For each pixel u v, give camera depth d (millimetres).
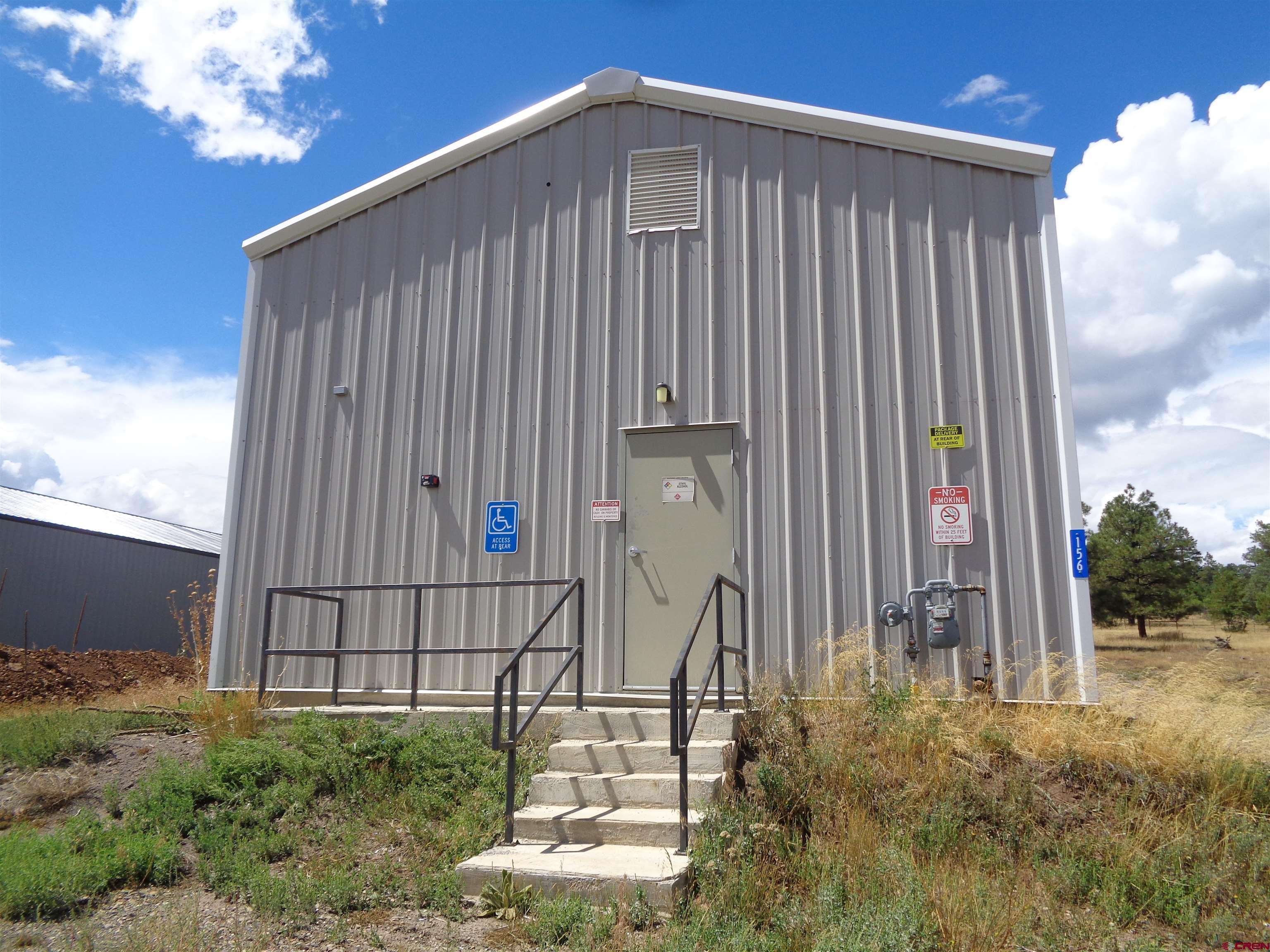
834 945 3629
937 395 7223
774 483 7441
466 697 7719
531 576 7867
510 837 5059
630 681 7414
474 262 8656
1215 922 4270
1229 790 5391
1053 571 6727
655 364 7926
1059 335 7020
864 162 7754
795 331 7637
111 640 21188
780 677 6824
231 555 8734
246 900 4574
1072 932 4191
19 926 4281
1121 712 6117
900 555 7047
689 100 8242
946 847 4934
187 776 5934
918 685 6465
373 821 5504
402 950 3967
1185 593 27672
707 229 8031
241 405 9078
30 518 19516
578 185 8477
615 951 3799
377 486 8484
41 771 6418
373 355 8797
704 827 4828
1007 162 7379
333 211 9164
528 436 8141
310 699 8055
